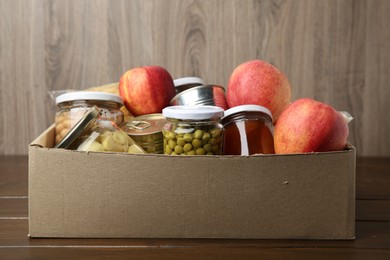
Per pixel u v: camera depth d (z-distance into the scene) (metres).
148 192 0.65
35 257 0.60
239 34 1.28
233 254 0.62
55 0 1.28
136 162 0.64
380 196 0.89
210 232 0.65
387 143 1.31
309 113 0.69
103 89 0.95
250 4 1.27
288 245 0.64
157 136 0.77
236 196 0.65
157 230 0.65
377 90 1.29
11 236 0.67
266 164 0.64
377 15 1.27
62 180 0.65
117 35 1.29
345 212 0.66
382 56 1.28
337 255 0.62
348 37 1.28
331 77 1.29
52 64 1.30
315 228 0.66
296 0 1.27
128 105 0.86
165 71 0.88
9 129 1.32
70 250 0.62
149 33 1.29
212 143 0.70
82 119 0.68
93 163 0.64
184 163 0.64
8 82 1.31
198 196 0.65
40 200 0.65
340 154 0.65
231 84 0.82
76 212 0.65
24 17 1.29
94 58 1.29
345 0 1.27
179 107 0.72
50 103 1.31
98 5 1.28
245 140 0.74
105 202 0.65
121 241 0.65
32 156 0.65
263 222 0.65
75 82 1.30
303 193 0.65
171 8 1.28
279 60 1.29
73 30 1.29
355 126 1.31
